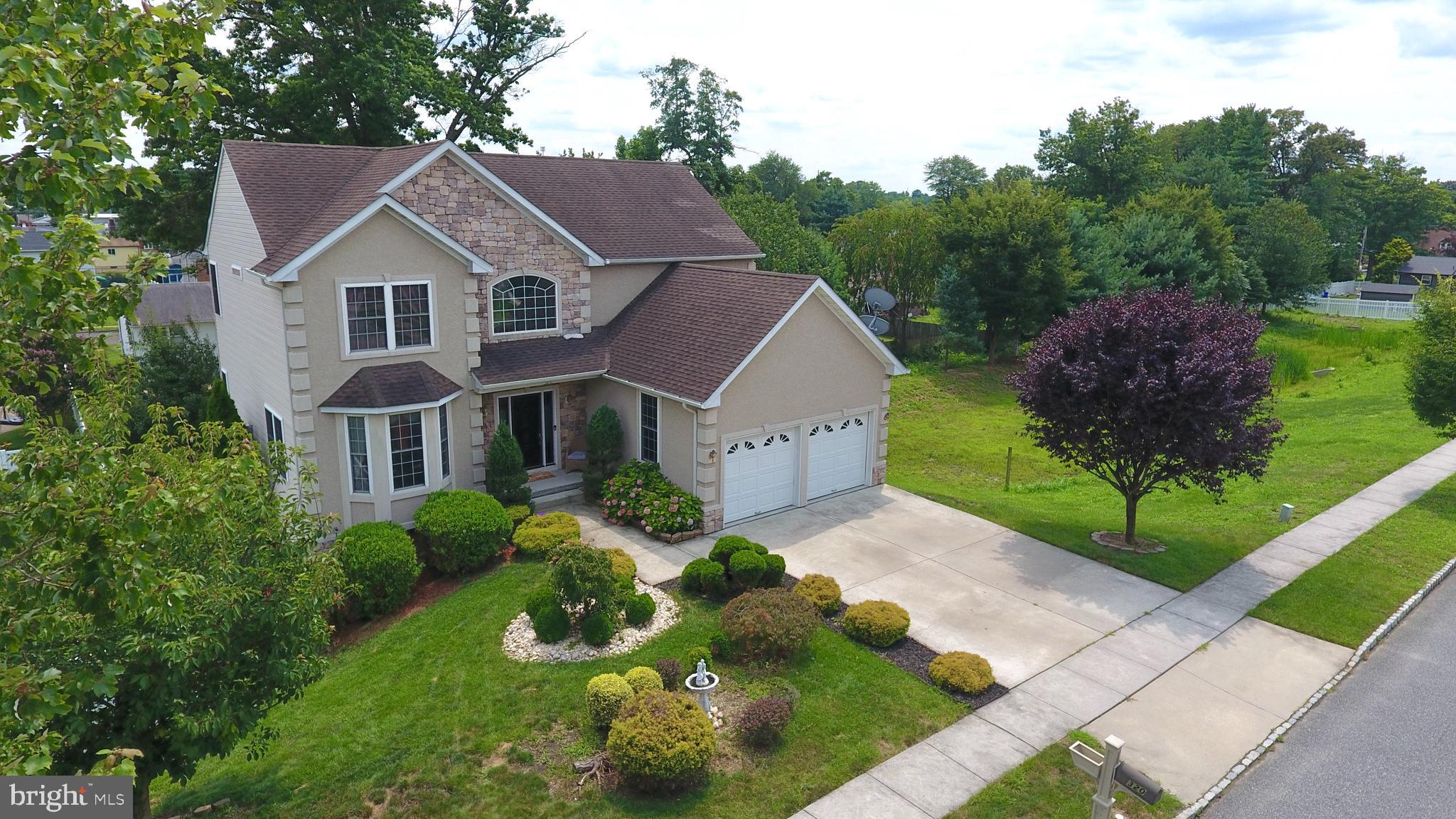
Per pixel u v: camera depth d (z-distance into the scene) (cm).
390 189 1795
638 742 1011
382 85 3083
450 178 1917
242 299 2012
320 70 3309
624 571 1605
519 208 2041
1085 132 6400
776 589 1420
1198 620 1495
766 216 4062
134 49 679
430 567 1738
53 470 613
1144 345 1630
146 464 687
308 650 938
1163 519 2078
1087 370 1642
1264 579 1661
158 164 3138
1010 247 4200
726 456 1912
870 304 4228
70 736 762
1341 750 1133
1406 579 1655
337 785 1050
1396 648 1411
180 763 887
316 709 1229
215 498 689
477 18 3866
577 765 1071
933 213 4750
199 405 2533
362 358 1772
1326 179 8612
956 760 1104
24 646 742
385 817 993
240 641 891
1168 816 1002
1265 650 1394
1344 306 6706
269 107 3306
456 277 1875
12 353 740
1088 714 1208
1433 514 2009
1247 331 1672
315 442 1741
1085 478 2608
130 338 2639
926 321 5775
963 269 4341
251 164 1962
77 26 612
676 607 1512
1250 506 2123
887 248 4559
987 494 2441
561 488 2097
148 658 779
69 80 650
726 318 2034
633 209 2577
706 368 1905
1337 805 1027
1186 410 1587
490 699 1227
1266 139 8244
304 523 987
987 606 1541
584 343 2202
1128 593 1602
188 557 841
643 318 2259
